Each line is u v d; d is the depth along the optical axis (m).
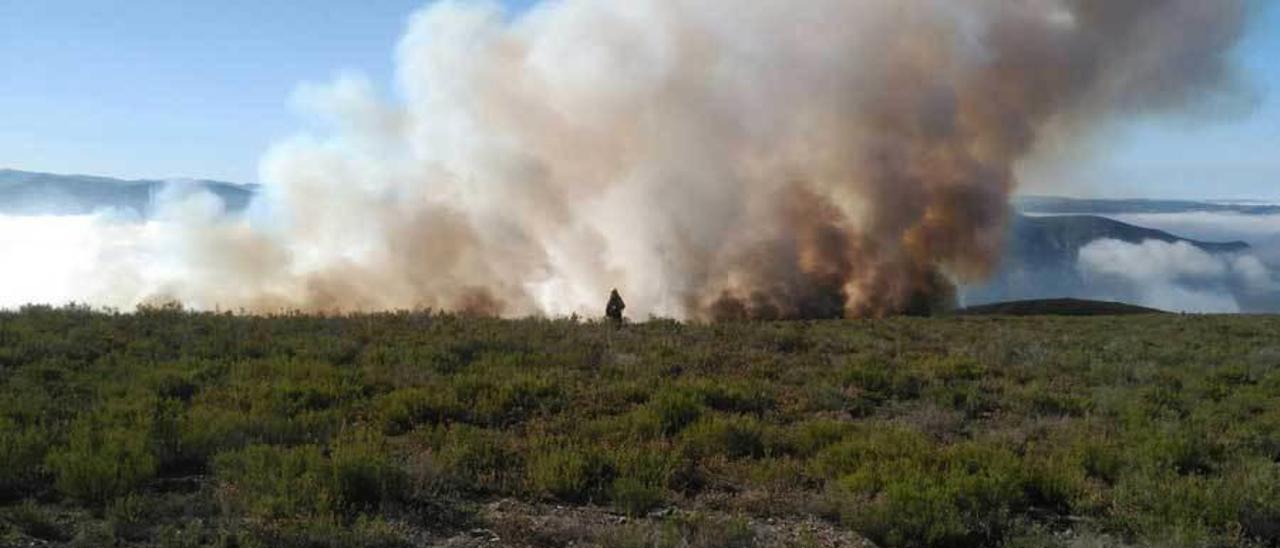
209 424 7.97
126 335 13.67
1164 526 6.33
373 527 5.76
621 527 6.12
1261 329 26.22
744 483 7.53
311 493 6.22
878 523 6.30
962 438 9.43
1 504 6.20
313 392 9.70
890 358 16.09
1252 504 6.75
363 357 12.73
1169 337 23.00
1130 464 8.06
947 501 6.51
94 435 7.37
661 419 9.23
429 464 7.16
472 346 14.19
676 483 7.38
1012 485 7.03
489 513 6.49
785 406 10.79
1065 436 9.47
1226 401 12.02
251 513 6.02
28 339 12.46
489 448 7.70
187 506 6.06
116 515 5.79
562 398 10.34
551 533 6.05
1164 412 10.92
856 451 8.09
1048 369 14.99
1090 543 6.01
